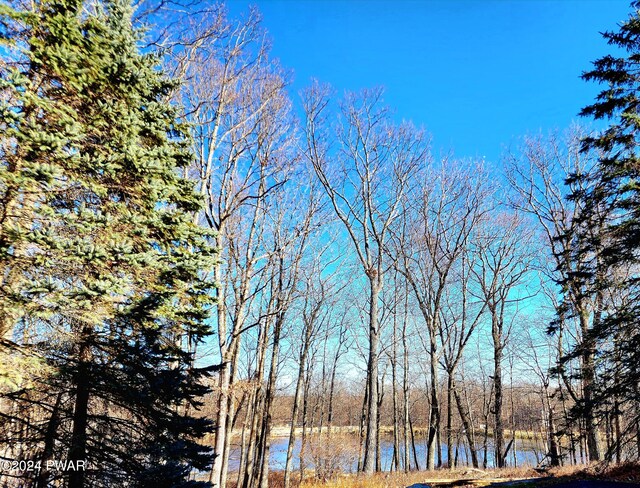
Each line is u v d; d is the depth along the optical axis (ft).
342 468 72.79
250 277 48.03
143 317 21.98
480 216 81.82
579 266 40.14
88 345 21.95
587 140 36.01
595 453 55.01
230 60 47.11
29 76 19.92
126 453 22.49
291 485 73.15
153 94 25.36
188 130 26.08
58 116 18.84
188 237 24.52
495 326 83.71
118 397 22.84
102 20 20.93
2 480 20.15
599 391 36.01
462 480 43.55
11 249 17.66
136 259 20.06
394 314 97.45
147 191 21.98
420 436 155.74
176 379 23.07
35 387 20.40
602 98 34.71
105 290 18.40
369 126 77.36
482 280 88.99
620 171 32.83
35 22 17.78
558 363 40.65
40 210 17.30
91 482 21.25
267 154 50.60
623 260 33.65
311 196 66.08
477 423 147.64
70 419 22.63
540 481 38.86
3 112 15.88
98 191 19.44
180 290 23.79
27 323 20.49
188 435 24.67
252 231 51.55
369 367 63.36
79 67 19.20
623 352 34.04
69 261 18.90
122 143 20.88
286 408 136.36
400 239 89.56
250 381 47.37
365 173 75.97
